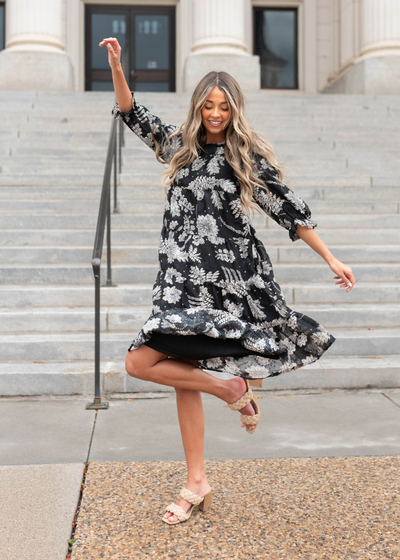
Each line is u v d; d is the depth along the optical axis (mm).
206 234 2434
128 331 5012
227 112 2404
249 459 3191
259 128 9547
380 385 4477
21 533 2436
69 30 15508
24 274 5566
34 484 2879
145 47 15914
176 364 2455
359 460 3182
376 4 12898
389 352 4863
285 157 8328
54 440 3490
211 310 2396
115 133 6820
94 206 6879
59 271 5586
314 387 4441
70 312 5004
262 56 16391
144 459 3209
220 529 2457
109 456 3250
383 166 8391
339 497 2746
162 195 7246
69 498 2736
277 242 6461
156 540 2371
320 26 16125
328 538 2395
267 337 2469
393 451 3318
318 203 7113
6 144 8539
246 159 2377
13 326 4953
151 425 3746
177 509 2510
